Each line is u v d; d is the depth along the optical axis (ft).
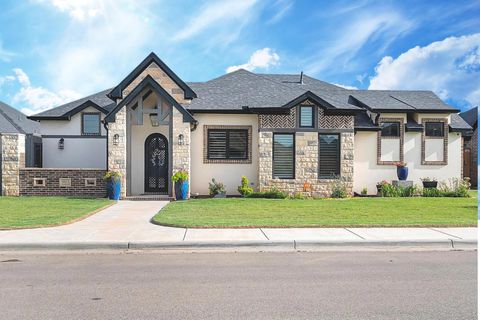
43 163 74.79
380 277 21.83
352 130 60.59
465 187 63.72
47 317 16.08
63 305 17.43
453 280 21.31
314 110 60.03
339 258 26.17
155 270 23.09
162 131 62.23
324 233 31.99
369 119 67.97
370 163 66.03
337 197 58.95
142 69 60.13
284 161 60.18
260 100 63.57
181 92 60.64
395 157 66.49
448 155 67.31
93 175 58.54
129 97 56.24
